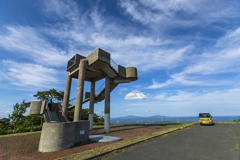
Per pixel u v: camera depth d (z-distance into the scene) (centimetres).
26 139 1070
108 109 1536
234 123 2045
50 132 710
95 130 1612
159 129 1502
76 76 1781
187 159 548
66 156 552
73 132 810
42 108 1176
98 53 1357
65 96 1617
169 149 696
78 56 1571
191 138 972
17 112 2012
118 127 1922
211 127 1592
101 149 650
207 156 580
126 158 562
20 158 583
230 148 690
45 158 571
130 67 1748
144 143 832
